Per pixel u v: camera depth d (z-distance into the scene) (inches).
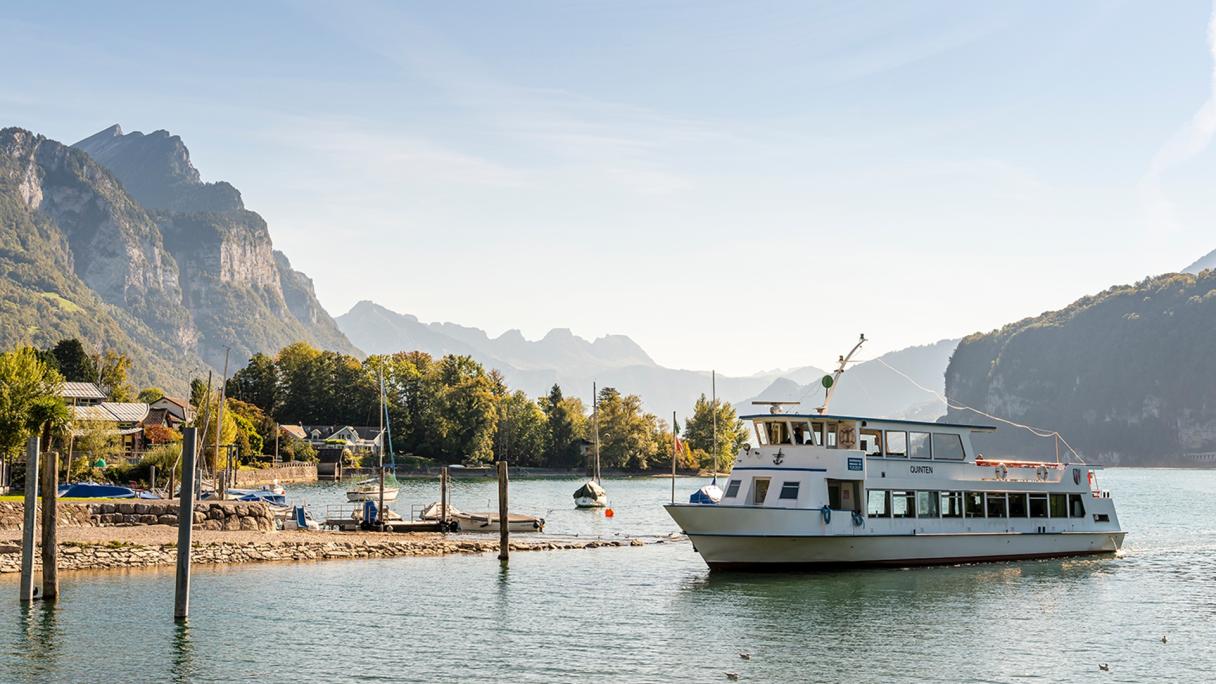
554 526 3747.5
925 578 2220.7
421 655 1547.7
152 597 1920.5
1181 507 5359.3
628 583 2161.7
